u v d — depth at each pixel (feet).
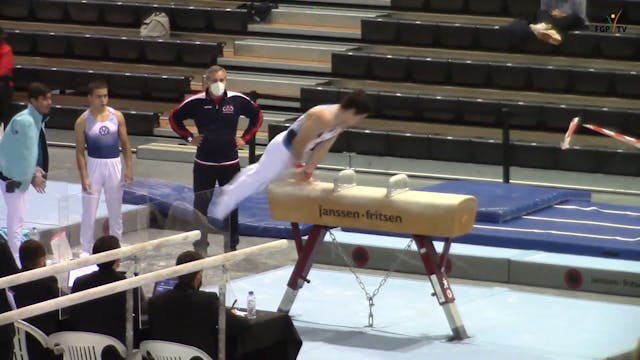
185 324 72.59
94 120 107.55
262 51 163.73
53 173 123.75
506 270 105.50
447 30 155.12
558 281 103.65
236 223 106.32
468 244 110.01
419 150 142.92
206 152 109.29
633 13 152.87
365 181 140.77
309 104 152.25
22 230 104.73
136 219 85.35
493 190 121.80
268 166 86.94
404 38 158.10
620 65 148.77
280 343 78.48
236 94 109.91
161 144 154.30
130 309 73.56
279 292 101.45
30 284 75.46
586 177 138.41
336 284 105.09
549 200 119.55
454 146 140.97
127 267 80.79
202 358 72.54
